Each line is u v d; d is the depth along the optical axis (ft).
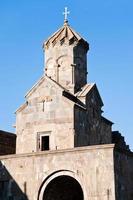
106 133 139.13
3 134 143.64
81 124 124.67
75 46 136.36
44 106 126.41
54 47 136.98
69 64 134.41
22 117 128.36
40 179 109.29
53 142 121.80
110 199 98.68
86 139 126.00
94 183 101.81
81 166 104.68
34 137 124.88
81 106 126.21
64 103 123.85
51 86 127.03
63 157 107.76
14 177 112.78
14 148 147.64
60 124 122.52
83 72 138.41
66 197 117.50
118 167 102.73
